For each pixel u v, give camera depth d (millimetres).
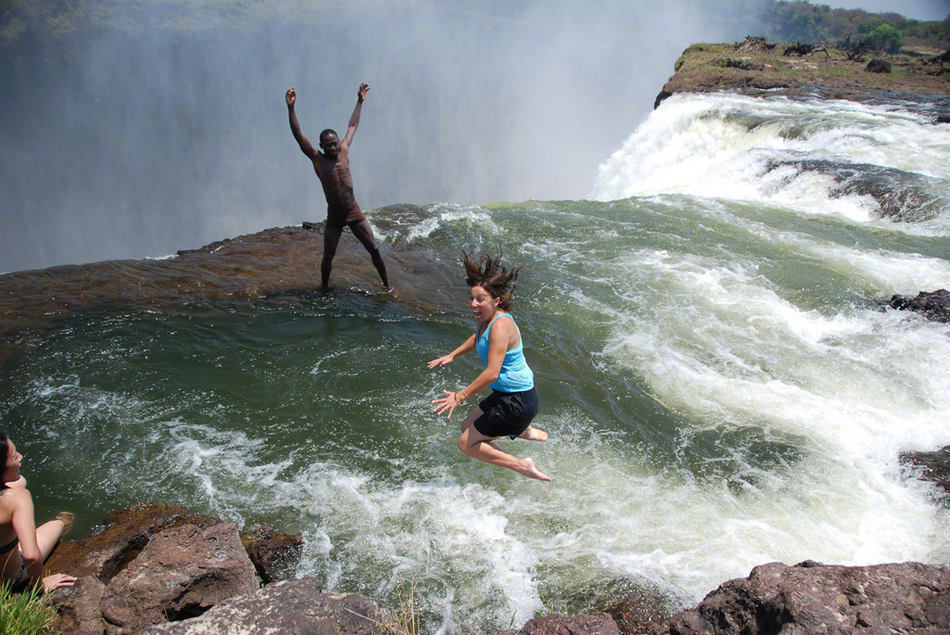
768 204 11133
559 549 3863
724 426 5227
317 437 4832
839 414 5352
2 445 3150
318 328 6555
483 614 3412
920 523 4145
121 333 6168
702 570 3715
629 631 3291
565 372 5957
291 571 3646
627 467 4676
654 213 10430
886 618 2479
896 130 14414
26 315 6379
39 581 3182
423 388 5543
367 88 6910
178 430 4844
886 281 7918
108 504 4098
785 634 2455
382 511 4113
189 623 2656
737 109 16906
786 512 4254
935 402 5504
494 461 3957
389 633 2805
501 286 3623
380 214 10305
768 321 6891
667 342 6520
